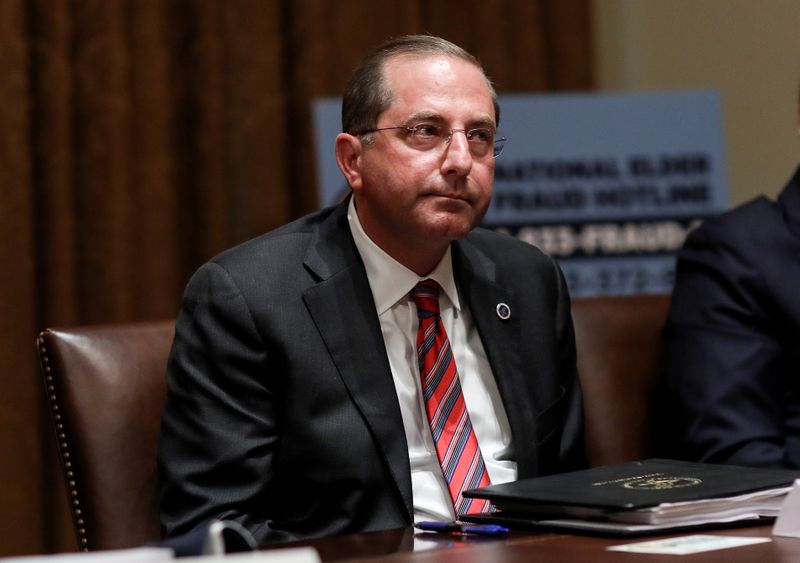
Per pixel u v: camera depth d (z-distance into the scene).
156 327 4.18
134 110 7.76
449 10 8.81
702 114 7.33
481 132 3.83
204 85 7.93
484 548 2.76
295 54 8.29
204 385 3.75
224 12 8.09
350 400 3.77
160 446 3.80
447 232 3.78
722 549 2.58
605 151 7.17
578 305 4.96
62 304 7.43
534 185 7.04
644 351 4.96
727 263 4.98
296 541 3.12
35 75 7.51
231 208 8.10
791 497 2.79
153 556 2.02
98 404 3.94
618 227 7.13
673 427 4.86
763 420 4.70
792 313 4.84
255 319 3.79
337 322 3.85
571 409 4.37
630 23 9.87
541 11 9.11
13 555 7.05
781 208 5.12
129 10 7.77
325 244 4.02
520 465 3.96
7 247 7.22
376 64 3.91
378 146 3.83
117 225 7.59
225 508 3.58
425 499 3.80
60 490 7.39
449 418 3.90
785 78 8.67
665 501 2.85
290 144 8.30
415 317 4.01
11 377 7.18
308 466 3.71
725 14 9.12
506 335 4.14
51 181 7.46
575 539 2.85
